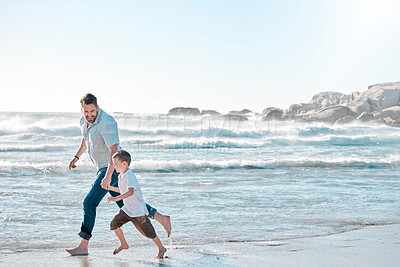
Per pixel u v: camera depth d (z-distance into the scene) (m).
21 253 4.30
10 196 7.65
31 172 10.84
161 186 9.12
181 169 12.13
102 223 5.83
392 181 10.44
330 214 6.55
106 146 4.52
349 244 4.68
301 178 10.81
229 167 12.75
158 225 5.80
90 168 11.61
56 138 23.66
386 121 61.97
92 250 4.49
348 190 8.96
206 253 4.29
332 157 16.75
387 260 3.99
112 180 4.48
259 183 9.84
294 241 4.85
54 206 6.90
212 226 5.68
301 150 20.47
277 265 3.81
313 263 3.88
